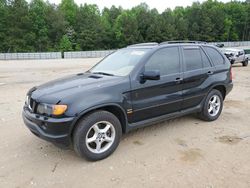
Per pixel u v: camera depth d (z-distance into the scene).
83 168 3.70
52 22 70.19
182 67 4.93
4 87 10.78
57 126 3.52
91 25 73.62
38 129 3.70
